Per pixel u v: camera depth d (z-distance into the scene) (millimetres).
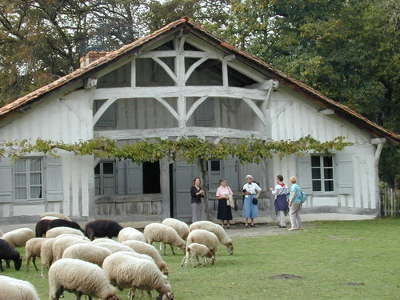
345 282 12406
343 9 30422
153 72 25312
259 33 31609
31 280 13055
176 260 15148
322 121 25156
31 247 14039
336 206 25359
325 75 30031
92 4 39844
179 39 22859
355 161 25578
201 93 22953
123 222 22781
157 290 10719
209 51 23297
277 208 22547
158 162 26094
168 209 23094
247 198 23000
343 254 15883
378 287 11922
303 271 13594
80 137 22062
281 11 31219
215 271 13648
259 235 20266
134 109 25422
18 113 21359
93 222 16750
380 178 33406
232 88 23469
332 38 29422
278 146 24031
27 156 21672
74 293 10578
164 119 25688
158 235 15273
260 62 23516
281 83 24188
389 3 30391
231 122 26531
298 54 30516
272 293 11453
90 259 11461
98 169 25375
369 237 19234
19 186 21656
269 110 24281
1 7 36219
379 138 25609
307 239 18969
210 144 22656
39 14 36938
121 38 40406
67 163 22156
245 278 12852
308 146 24484
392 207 26469
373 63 30125
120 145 22453
